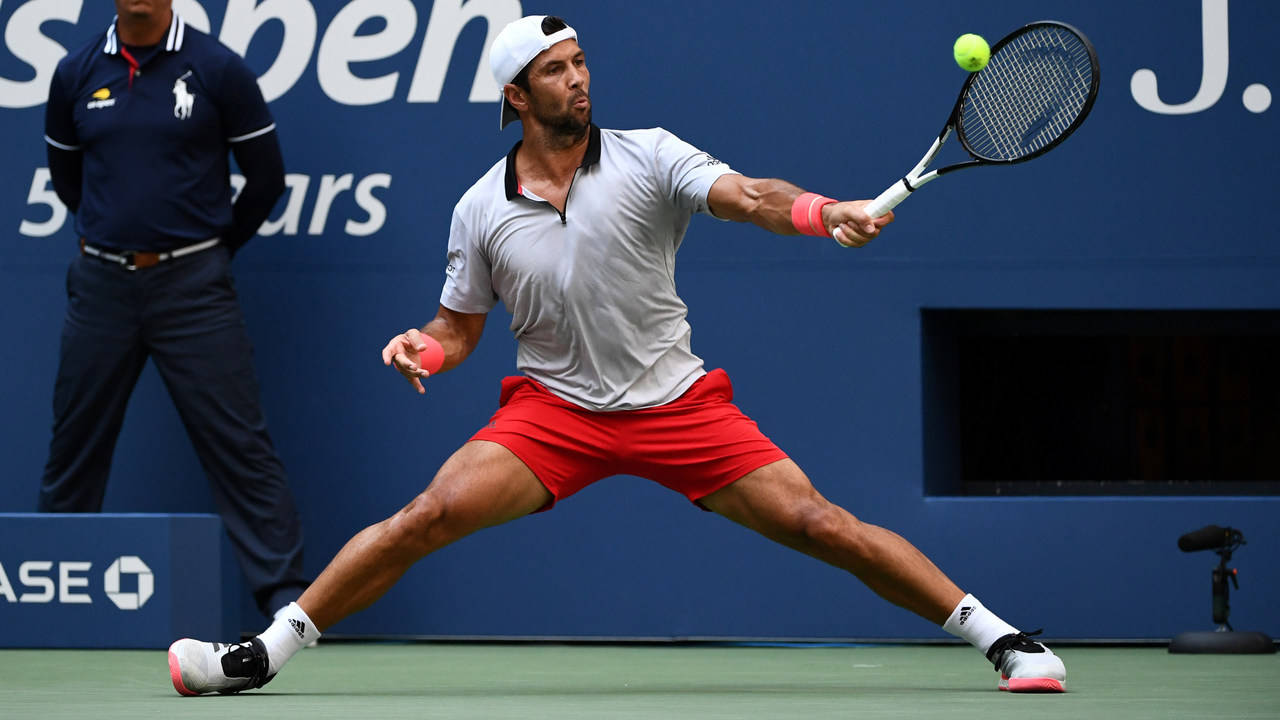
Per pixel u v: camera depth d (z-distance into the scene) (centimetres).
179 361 1959
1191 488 2075
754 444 1257
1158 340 2189
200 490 2128
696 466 1264
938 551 1980
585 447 1268
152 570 1850
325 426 2105
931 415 2045
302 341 2114
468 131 2102
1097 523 1942
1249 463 2178
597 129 1291
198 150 1952
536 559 2052
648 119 2066
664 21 2064
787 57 2044
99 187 1959
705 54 2056
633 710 1066
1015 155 1335
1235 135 1977
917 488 1992
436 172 2105
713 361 2039
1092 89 1159
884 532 1246
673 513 2030
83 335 1970
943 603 1235
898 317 2011
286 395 2112
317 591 1250
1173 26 1988
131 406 2139
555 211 1271
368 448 2095
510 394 1324
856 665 1672
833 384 2017
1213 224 1978
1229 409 2184
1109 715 1005
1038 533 1952
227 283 1977
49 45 2167
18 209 2164
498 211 1295
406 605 2069
